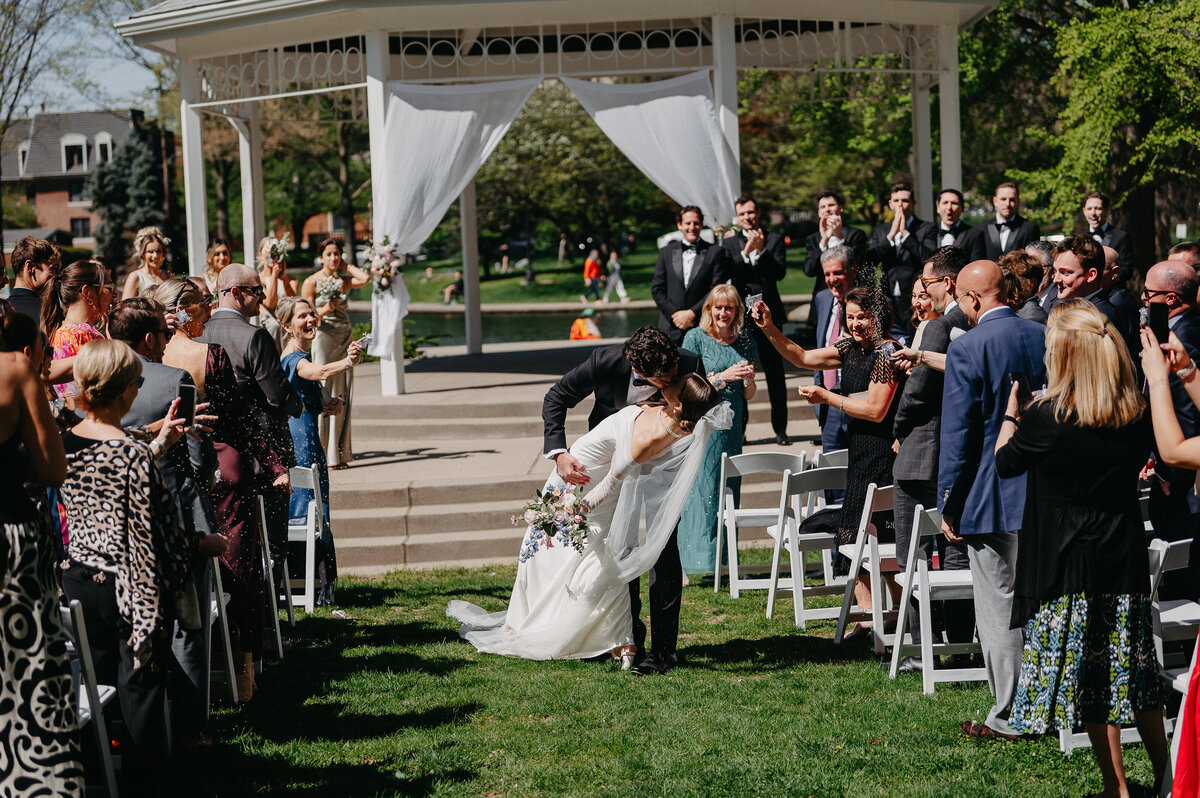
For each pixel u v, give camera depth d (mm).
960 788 4547
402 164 12406
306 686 6051
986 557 5152
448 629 7137
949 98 13516
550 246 53594
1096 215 9719
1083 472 4344
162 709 4477
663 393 5949
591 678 6141
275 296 10719
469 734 5332
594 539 6312
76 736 3734
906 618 6418
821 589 7145
